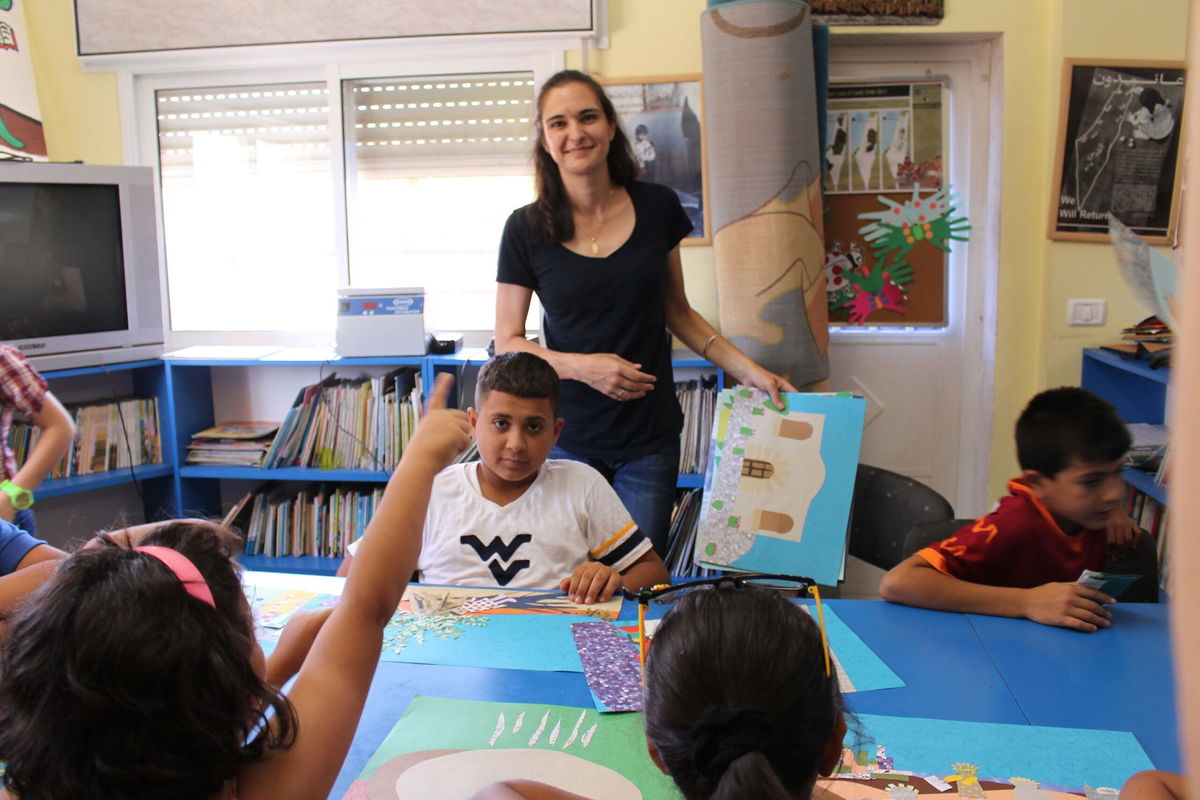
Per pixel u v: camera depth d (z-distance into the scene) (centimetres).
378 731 117
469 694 127
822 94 320
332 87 348
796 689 72
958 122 346
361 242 362
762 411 231
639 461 240
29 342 305
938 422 364
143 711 65
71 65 354
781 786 64
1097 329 337
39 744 66
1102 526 163
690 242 344
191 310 372
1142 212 330
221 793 72
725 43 292
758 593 79
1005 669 132
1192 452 22
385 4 336
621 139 238
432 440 96
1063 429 154
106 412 335
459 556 186
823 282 308
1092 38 320
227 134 360
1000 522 163
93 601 66
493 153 351
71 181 310
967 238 351
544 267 239
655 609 157
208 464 348
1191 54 24
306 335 366
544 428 185
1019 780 104
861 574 344
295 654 112
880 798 101
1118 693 125
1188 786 22
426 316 338
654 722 76
